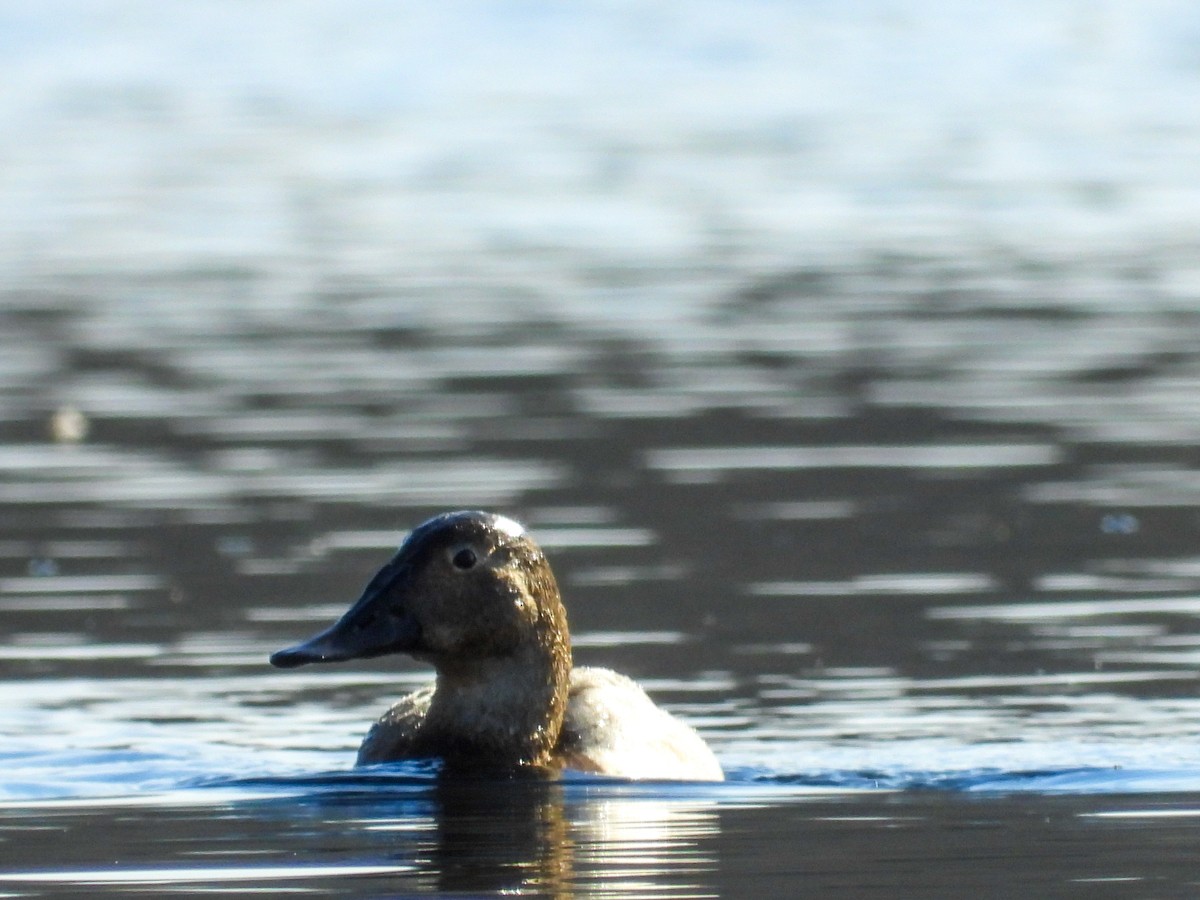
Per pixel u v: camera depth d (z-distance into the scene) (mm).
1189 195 32094
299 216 31109
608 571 14172
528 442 17844
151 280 26031
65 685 11664
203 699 11438
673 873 7918
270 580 13906
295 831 8578
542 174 34969
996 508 15742
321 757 10148
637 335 22438
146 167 35906
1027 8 61031
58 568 14289
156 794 9328
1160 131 39156
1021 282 25391
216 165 36375
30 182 34250
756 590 13664
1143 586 13688
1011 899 7598
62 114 42844
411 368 20891
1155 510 15633
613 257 27453
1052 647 12336
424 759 9695
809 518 15539
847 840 8438
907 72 49500
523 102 44719
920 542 14867
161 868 8016
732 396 19594
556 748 9758
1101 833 8555
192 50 54656
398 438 18031
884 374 20422
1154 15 59562
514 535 9773
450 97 45531
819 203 31828
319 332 22750
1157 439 17812
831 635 12672
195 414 19047
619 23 60094
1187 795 9234
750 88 46688
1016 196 32281
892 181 33938
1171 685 11508
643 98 45219
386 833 8523
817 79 48438
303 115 42781
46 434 18344
